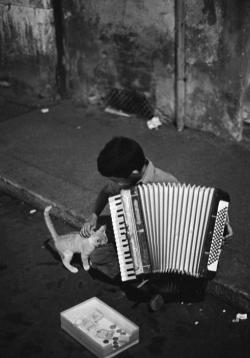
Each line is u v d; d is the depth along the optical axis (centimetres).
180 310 405
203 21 572
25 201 554
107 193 397
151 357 365
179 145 620
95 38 685
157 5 600
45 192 538
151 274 366
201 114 631
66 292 430
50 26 717
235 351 368
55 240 443
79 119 704
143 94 675
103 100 725
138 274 362
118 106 714
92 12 669
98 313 391
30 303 420
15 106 761
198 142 623
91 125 685
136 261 361
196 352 368
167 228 361
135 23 633
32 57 759
